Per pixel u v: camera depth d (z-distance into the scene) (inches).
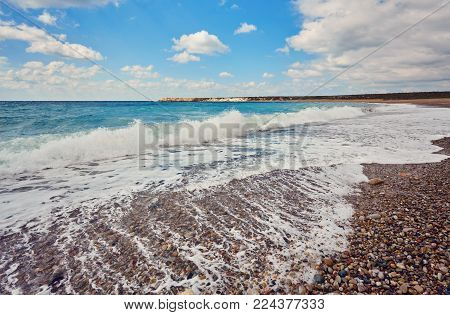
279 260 108.0
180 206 155.9
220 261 107.7
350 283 95.4
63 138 293.7
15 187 182.5
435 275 97.2
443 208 149.4
